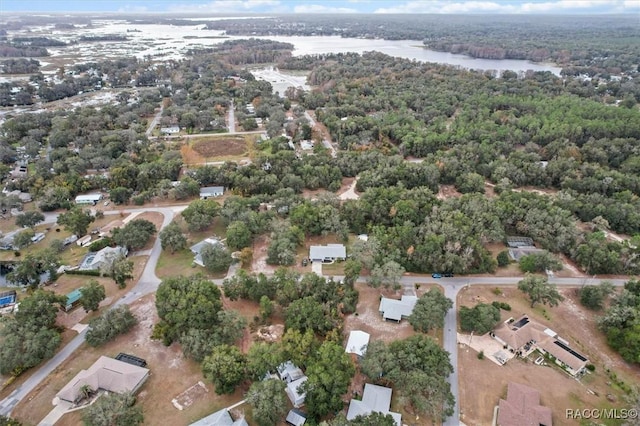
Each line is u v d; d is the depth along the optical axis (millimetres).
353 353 72500
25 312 74625
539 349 75438
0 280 95625
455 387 67438
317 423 60750
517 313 84875
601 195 128500
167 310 76750
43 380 68312
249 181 133375
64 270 96750
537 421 59781
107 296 89062
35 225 116875
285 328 78125
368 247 96438
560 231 105000
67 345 75750
